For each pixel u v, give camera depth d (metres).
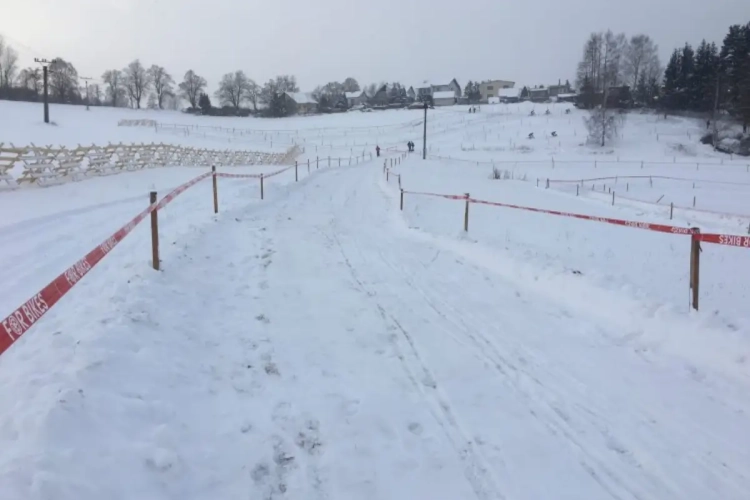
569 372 6.11
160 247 10.66
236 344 6.73
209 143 71.12
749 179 49.12
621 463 4.45
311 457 4.52
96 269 9.32
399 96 155.38
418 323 7.66
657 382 5.85
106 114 98.88
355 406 5.35
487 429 4.96
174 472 4.10
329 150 79.31
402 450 4.63
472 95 174.00
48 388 4.58
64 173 23.47
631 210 27.00
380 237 14.47
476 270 10.77
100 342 5.70
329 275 10.13
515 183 42.69
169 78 145.38
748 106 76.12
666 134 83.69
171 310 7.40
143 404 4.82
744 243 6.52
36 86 119.62
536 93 158.12
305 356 6.48
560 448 4.66
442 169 53.41
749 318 8.01
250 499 3.98
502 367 6.26
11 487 3.33
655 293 8.77
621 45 119.00
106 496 3.62
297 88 156.38
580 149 75.50
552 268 9.73
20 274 9.70
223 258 10.88
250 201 19.53
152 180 26.34
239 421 5.00
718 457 4.50
